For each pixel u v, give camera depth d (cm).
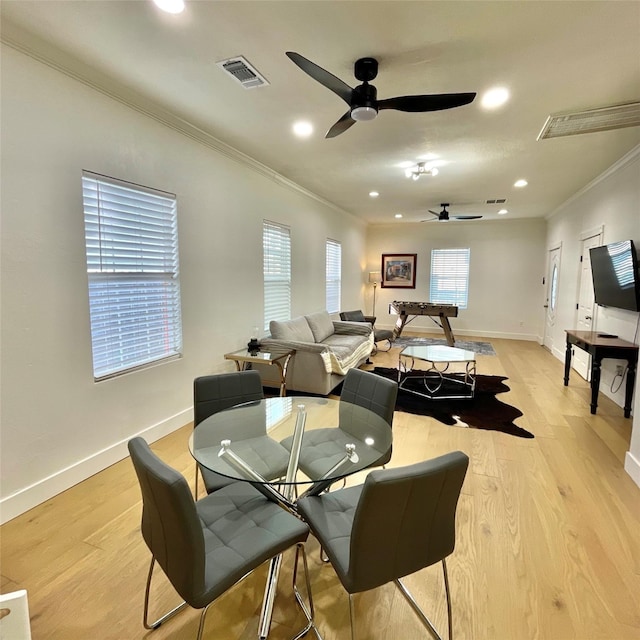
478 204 638
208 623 149
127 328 281
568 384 470
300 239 557
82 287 242
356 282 838
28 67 206
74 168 233
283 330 433
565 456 285
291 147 366
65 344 233
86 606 156
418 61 219
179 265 322
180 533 111
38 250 216
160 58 219
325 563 182
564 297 601
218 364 379
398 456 288
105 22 188
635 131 318
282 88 253
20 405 210
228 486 177
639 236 355
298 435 210
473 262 831
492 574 173
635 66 222
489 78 237
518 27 189
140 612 153
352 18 183
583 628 147
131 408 283
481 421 353
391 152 377
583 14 179
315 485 181
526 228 783
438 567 177
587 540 195
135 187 277
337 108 282
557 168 423
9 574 172
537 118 293
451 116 290
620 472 262
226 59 220
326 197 597
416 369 549
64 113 226
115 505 222
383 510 113
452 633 144
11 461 207
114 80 244
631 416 357
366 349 548
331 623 150
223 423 218
